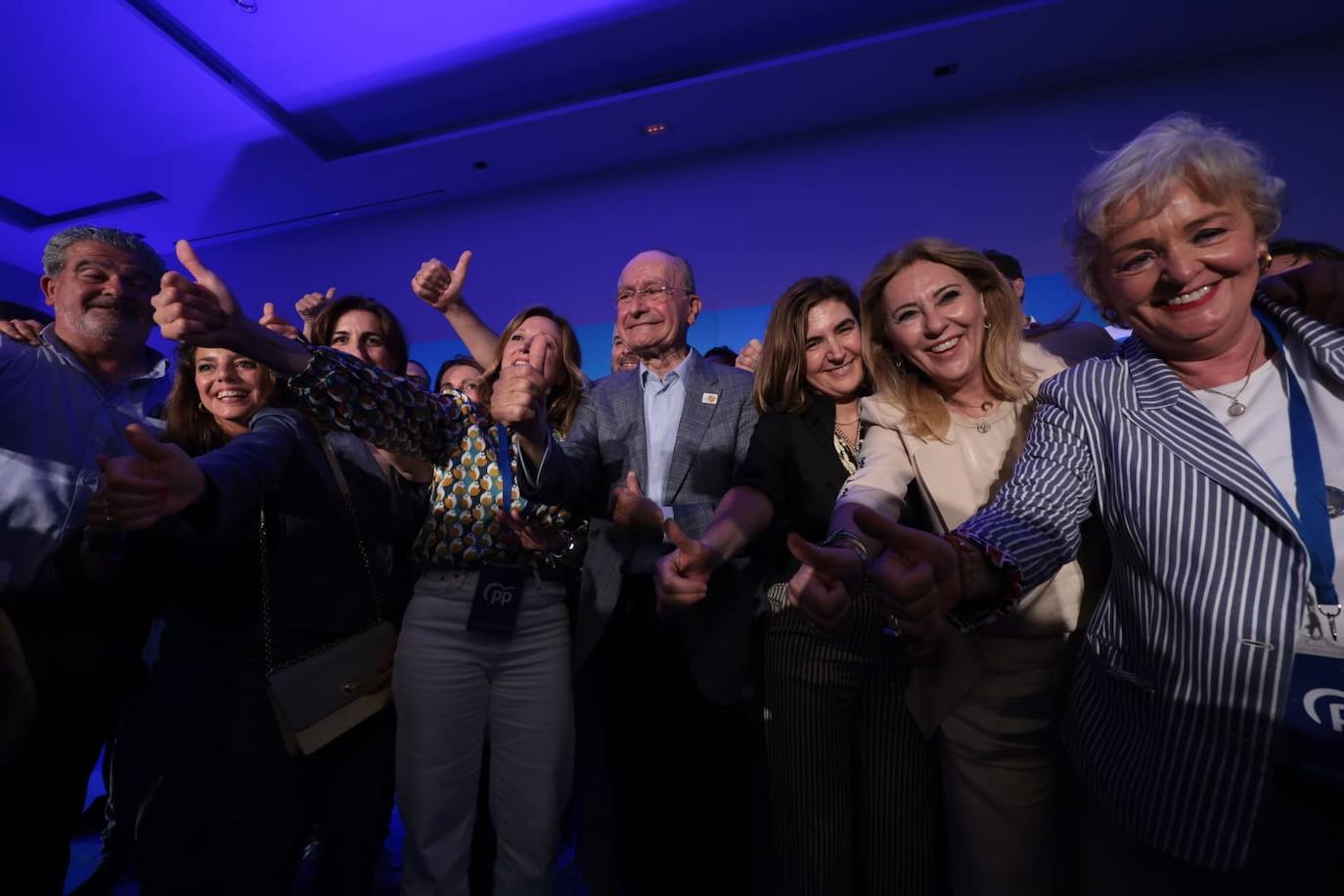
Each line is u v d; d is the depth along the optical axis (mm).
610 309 5926
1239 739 801
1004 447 1268
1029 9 3975
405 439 1392
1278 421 845
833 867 1443
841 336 1589
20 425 1604
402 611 1785
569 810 2367
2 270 7711
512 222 6188
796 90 4770
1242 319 852
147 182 6008
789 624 1507
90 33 4258
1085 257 955
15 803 1395
